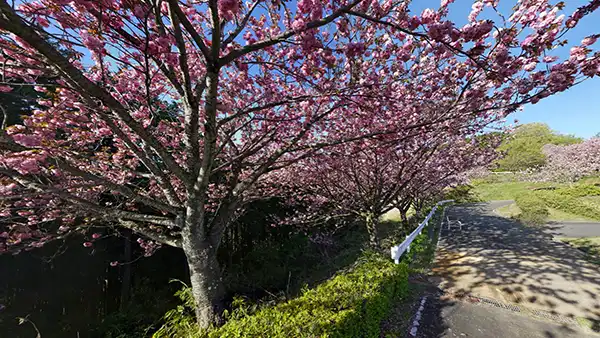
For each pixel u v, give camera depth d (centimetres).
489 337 353
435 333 365
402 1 252
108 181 335
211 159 327
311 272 850
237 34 288
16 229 443
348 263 729
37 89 313
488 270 562
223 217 439
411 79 365
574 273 517
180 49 233
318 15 211
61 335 678
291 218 919
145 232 437
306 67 320
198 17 355
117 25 215
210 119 292
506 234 863
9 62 251
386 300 386
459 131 482
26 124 291
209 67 247
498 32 240
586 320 377
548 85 233
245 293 558
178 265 987
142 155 358
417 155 583
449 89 367
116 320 725
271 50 344
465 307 429
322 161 549
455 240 838
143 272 933
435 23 208
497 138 760
